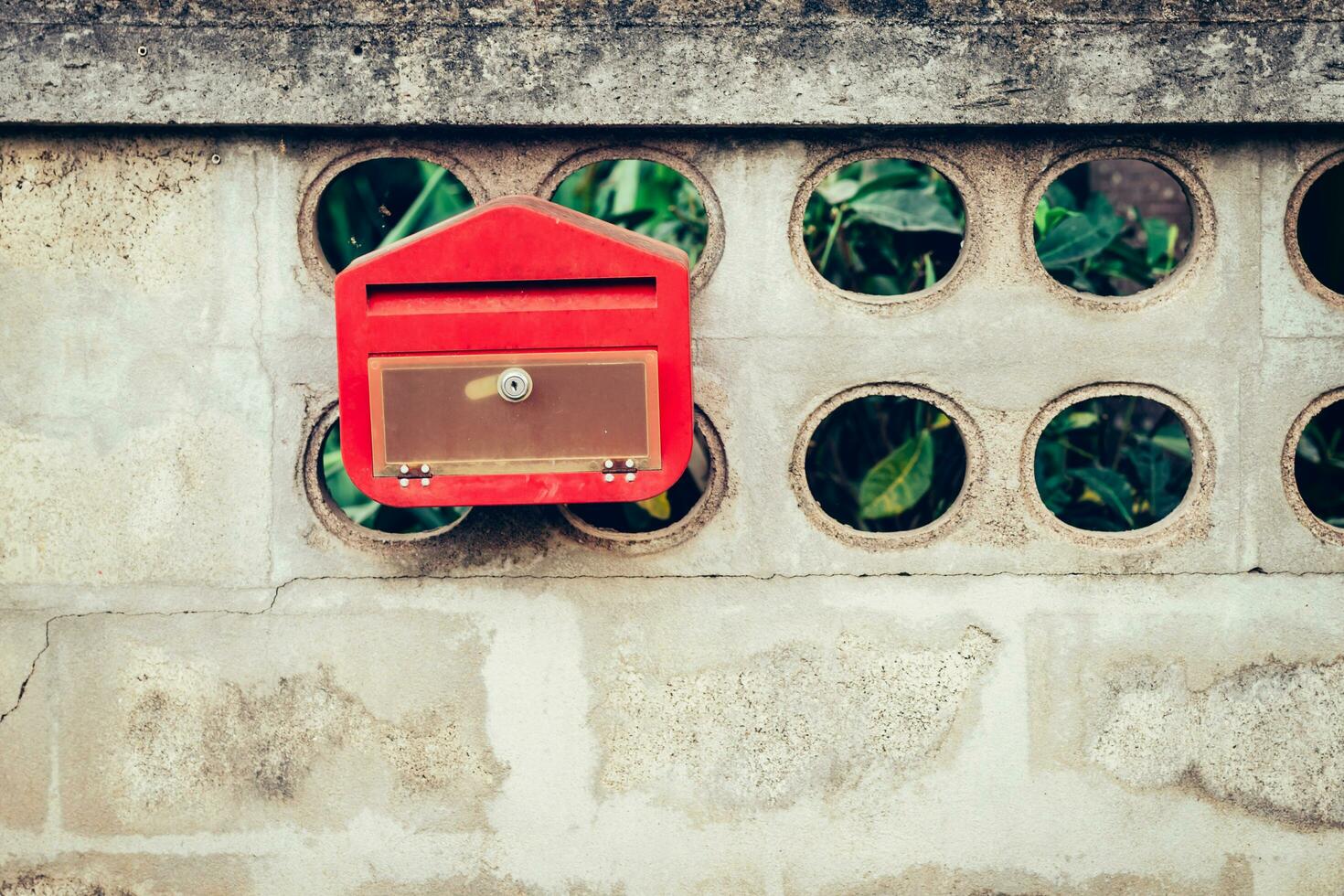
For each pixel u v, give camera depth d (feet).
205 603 9.64
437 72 8.82
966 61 8.80
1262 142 9.21
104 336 9.41
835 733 9.69
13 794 9.84
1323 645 9.60
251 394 9.46
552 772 9.73
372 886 9.85
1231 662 9.62
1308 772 9.70
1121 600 9.59
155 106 8.87
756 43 8.79
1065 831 9.77
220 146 9.21
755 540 9.57
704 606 9.61
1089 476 12.96
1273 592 9.58
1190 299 9.36
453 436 8.07
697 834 9.78
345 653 9.66
